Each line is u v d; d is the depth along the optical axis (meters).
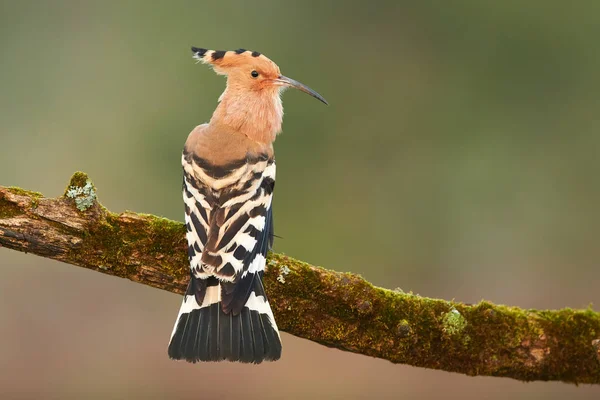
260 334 5.27
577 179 17.31
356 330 5.52
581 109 17.52
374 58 17.62
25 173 16.19
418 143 17.36
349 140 17.23
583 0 17.50
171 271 5.55
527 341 5.49
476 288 16.52
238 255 5.54
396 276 16.36
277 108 6.89
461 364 5.54
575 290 16.47
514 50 17.70
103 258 5.50
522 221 17.00
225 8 17.14
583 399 12.95
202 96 16.64
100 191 16.27
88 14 16.69
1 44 16.41
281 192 16.61
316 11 17.55
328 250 16.28
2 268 14.51
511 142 17.45
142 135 16.56
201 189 5.89
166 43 16.77
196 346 5.23
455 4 17.72
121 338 14.20
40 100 16.47
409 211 16.97
